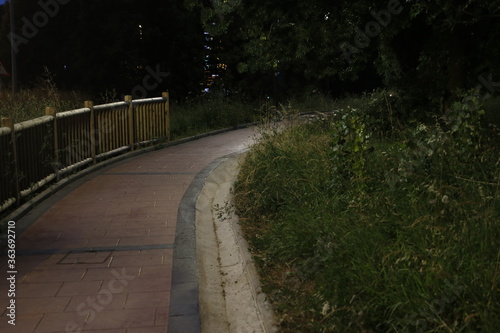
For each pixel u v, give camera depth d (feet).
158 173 33.19
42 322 13.44
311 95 92.02
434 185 15.72
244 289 15.94
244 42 91.09
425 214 14.84
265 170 24.88
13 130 24.04
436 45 33.73
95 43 81.05
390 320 11.05
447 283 11.03
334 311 11.76
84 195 27.37
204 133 54.65
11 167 23.99
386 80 40.04
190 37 84.23
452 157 17.60
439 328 10.44
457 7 29.04
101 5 79.66
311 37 36.99
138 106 43.06
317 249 14.99
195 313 14.10
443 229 13.38
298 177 22.47
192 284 16.07
